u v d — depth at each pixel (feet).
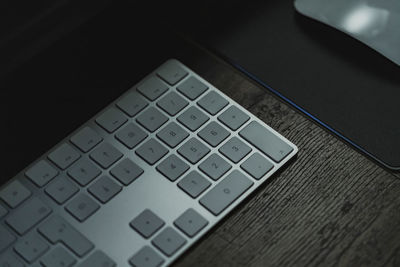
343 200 1.68
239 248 1.63
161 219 1.64
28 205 1.67
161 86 1.82
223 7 2.00
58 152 1.73
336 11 1.91
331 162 1.73
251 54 1.91
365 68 1.87
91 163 1.72
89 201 1.67
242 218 1.66
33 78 1.89
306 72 1.87
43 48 1.94
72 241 1.62
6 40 1.88
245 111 1.78
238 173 1.70
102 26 1.99
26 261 1.60
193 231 1.63
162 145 1.74
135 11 2.02
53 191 1.68
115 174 1.70
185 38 1.95
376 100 1.82
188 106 1.79
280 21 1.96
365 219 1.66
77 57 1.93
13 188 1.69
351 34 1.89
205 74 1.88
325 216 1.66
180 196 1.67
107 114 1.78
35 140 1.79
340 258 1.61
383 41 1.87
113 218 1.65
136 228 1.63
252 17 1.98
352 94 1.83
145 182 1.69
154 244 1.62
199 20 1.98
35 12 1.91
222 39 1.94
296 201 1.69
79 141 1.74
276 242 1.63
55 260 1.60
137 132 1.76
